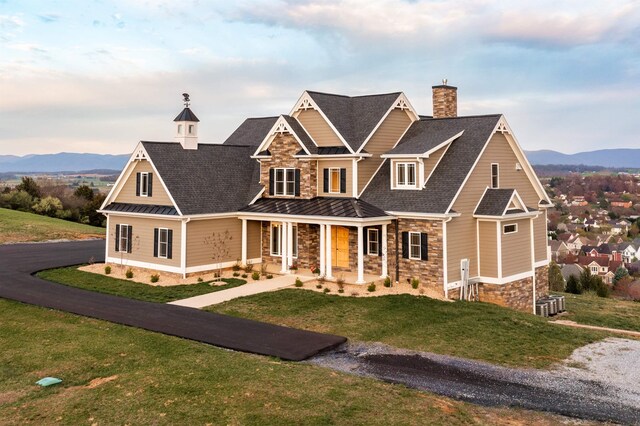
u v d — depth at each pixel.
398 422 10.60
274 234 29.00
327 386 12.38
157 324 17.89
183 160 28.70
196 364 13.83
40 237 43.19
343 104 28.81
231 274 26.77
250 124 37.00
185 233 25.80
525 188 28.00
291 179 28.00
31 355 14.91
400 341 16.53
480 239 24.44
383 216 23.83
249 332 17.00
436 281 23.02
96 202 65.44
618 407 11.71
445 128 27.03
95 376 13.33
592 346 16.59
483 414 11.19
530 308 25.61
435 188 24.06
